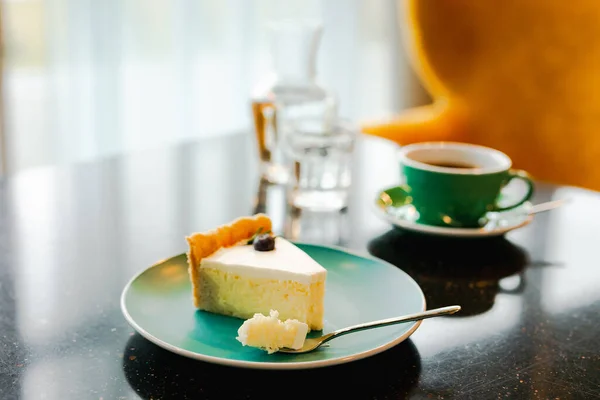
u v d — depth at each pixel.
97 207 1.14
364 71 2.56
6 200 1.15
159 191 1.21
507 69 1.81
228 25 2.33
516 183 1.27
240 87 2.37
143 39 2.23
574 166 1.80
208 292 0.87
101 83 2.14
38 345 0.83
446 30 1.87
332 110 1.25
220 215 1.13
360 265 0.95
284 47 1.24
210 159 1.35
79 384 0.78
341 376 0.80
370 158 1.38
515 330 0.88
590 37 1.71
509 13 1.78
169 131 2.33
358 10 2.46
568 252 1.05
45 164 2.18
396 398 0.78
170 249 1.03
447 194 1.06
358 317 0.86
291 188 1.24
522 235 1.10
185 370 0.80
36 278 0.95
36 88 2.13
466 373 0.81
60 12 2.08
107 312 0.89
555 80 1.77
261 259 0.88
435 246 1.05
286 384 0.79
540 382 0.81
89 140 2.19
